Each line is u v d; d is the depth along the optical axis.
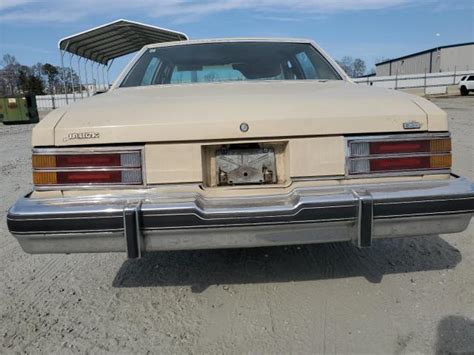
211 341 2.29
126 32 16.30
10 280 3.09
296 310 2.55
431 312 2.47
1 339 2.35
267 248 3.43
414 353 2.12
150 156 2.19
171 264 3.24
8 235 4.07
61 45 16.08
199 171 2.21
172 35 15.78
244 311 2.56
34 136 2.19
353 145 2.24
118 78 3.35
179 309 2.61
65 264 3.35
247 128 2.20
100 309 2.64
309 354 2.15
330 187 2.21
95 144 2.18
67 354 2.21
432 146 2.27
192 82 3.31
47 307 2.69
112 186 2.20
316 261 3.18
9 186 6.17
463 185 2.23
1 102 23.47
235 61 3.42
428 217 2.19
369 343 2.22
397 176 2.26
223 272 3.07
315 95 2.46
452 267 3.02
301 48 3.58
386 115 2.24
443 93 40.75
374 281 2.86
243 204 2.17
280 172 2.30
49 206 2.14
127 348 2.25
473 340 2.21
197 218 2.11
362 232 2.15
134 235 2.10
